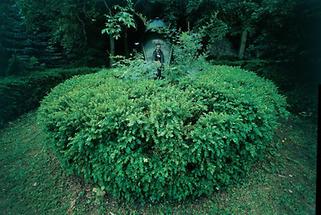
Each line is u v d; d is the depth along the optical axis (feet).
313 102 17.37
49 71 24.32
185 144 8.87
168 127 8.96
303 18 17.26
